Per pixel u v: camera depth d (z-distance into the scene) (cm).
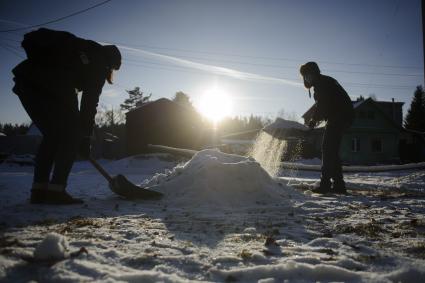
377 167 1190
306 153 2827
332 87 588
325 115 594
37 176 383
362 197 527
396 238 248
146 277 151
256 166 489
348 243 228
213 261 184
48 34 377
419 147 3147
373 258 194
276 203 436
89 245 202
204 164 470
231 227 282
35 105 378
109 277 149
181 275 163
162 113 2952
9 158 2842
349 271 164
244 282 158
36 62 375
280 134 3175
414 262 183
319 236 257
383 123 3244
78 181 880
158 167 2191
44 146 384
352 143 3203
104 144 3775
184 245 215
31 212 327
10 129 6950
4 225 261
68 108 383
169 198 442
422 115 4494
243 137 4169
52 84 374
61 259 169
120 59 424
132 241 220
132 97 6438
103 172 440
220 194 434
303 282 158
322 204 434
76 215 320
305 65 602
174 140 2938
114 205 398
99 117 6538
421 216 348
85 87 396
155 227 273
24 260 167
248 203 429
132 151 2939
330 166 587
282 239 242
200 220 313
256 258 189
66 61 380
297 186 676
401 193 631
